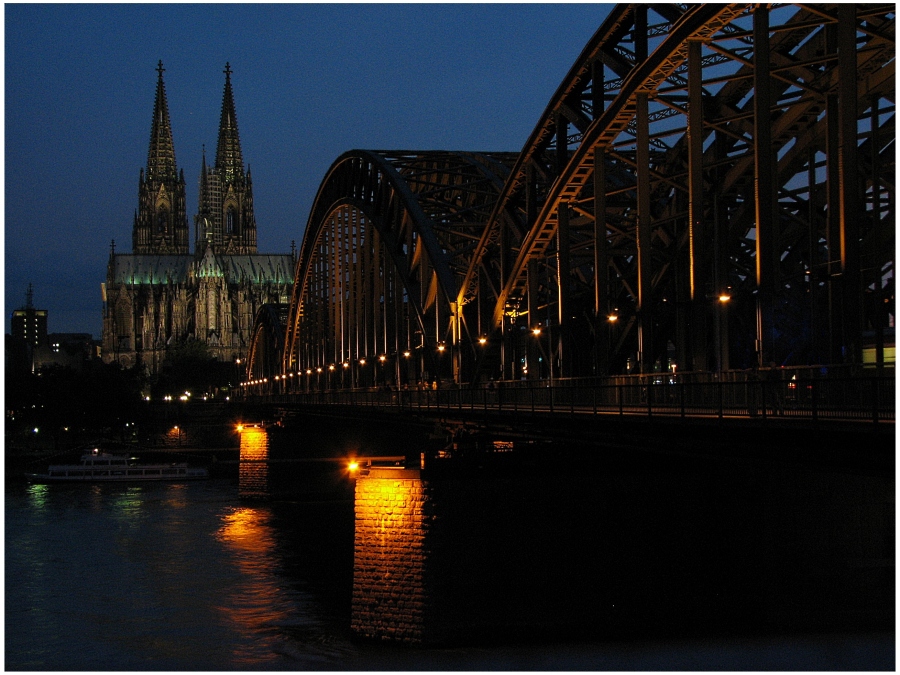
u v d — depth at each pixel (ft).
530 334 233.55
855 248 128.36
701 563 159.94
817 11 147.84
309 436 448.65
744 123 215.10
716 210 203.82
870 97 168.45
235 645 175.73
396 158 342.85
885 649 140.36
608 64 194.29
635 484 161.58
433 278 297.74
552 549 160.35
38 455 568.41
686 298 223.51
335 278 442.91
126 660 169.17
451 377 275.39
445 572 160.25
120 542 298.35
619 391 137.39
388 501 165.07
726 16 158.92
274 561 263.49
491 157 331.16
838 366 115.96
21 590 230.48
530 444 175.94
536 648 153.17
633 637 156.66
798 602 157.69
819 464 98.07
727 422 108.68
